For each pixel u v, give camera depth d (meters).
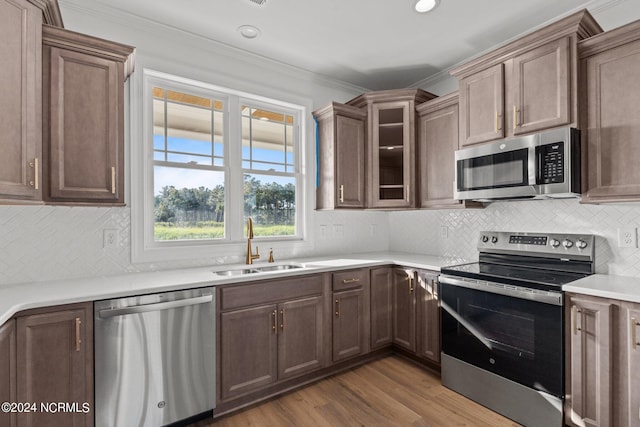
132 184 2.30
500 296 2.06
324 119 3.11
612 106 1.82
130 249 2.29
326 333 2.52
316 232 3.24
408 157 2.98
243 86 2.81
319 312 2.48
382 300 2.85
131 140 2.30
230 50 2.72
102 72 1.87
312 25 2.42
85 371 1.63
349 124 3.06
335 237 3.38
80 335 1.62
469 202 2.63
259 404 2.19
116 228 2.24
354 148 3.09
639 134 1.73
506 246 2.56
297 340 2.37
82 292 1.68
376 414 2.07
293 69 3.07
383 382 2.47
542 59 2.04
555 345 1.80
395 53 2.83
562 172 1.88
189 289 1.94
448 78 3.19
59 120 1.74
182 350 1.90
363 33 2.52
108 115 1.89
